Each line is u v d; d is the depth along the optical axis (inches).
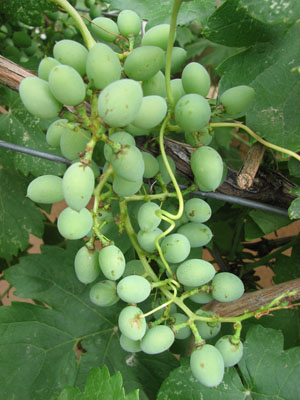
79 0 14.7
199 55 16.8
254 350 8.6
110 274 6.5
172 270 7.5
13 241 12.6
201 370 6.3
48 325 10.5
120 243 9.6
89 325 10.7
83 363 10.3
